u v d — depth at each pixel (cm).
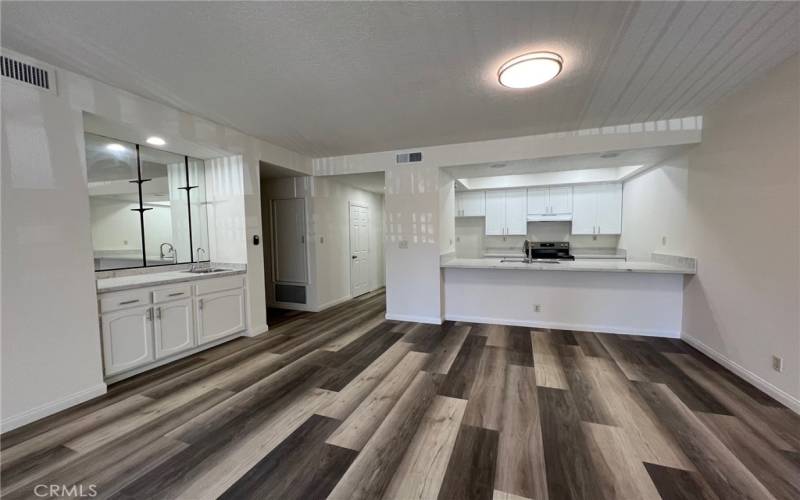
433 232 428
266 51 206
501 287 429
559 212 596
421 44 200
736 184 267
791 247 216
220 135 342
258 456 181
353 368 297
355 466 172
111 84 247
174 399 242
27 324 211
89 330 241
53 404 222
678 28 184
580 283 396
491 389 253
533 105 291
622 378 268
